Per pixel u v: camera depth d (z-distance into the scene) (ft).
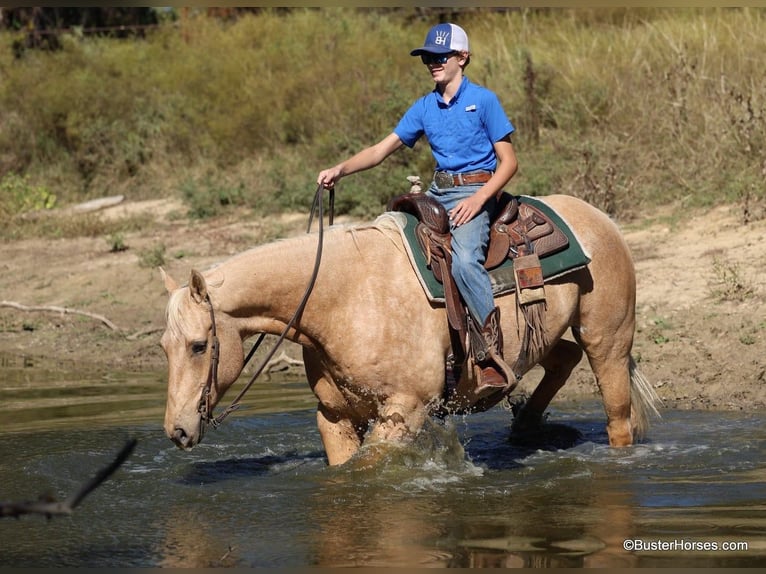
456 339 25.63
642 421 29.17
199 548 20.81
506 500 23.61
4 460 28.89
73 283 55.31
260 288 24.71
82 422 33.94
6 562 20.27
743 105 52.95
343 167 26.76
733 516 21.83
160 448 30.25
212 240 58.44
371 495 24.21
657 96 57.67
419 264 25.25
